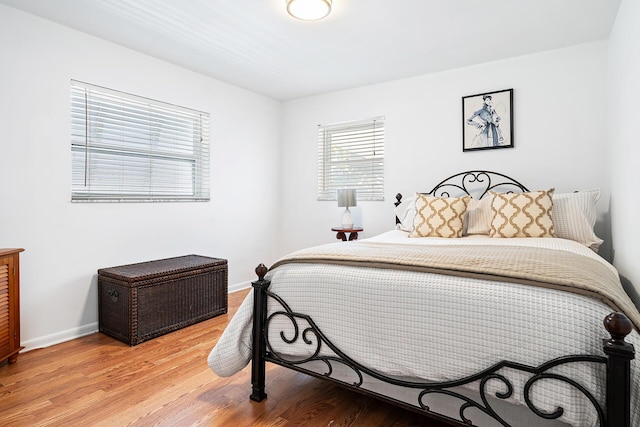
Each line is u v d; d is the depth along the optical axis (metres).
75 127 2.64
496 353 1.18
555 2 2.23
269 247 4.37
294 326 1.64
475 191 3.29
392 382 1.38
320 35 2.67
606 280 1.37
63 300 2.54
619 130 2.29
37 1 2.21
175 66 3.28
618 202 2.34
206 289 3.00
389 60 3.16
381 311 1.42
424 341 1.32
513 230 2.57
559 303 1.12
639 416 1.00
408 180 3.64
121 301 2.50
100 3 2.23
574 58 2.87
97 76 2.72
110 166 2.87
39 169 2.42
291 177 4.44
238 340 1.72
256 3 2.23
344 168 4.09
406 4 2.24
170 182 3.32
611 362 0.96
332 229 3.74
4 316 2.04
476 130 3.27
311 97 4.26
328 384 1.92
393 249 1.88
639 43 1.74
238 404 1.71
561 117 2.93
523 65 3.07
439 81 3.46
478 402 1.27
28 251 2.37
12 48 2.28
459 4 2.24
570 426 1.12
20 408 1.65
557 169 2.95
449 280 1.33
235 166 3.91
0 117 2.24
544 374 1.08
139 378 1.96
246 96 4.02
